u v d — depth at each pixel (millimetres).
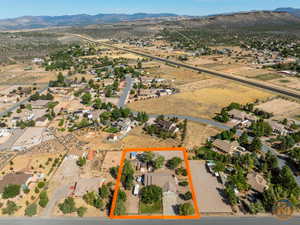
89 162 89438
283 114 132000
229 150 93125
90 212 66312
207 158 89562
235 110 130875
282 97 157625
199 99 158750
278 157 91500
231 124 120750
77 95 170625
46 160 92000
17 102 161125
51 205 69375
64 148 100562
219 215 64750
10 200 71562
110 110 141000
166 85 191375
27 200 71750
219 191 73938
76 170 84875
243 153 93375
